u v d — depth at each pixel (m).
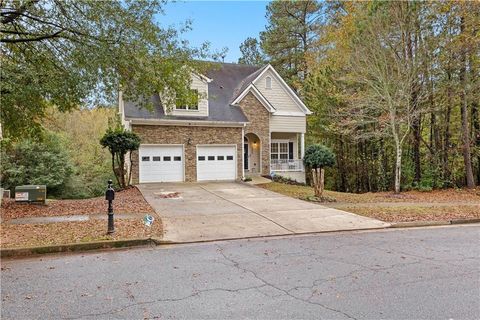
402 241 7.18
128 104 18.12
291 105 22.45
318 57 25.72
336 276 4.89
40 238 6.86
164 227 8.20
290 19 29.53
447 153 18.38
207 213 10.18
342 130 19.08
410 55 15.90
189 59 12.14
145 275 4.98
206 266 5.42
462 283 4.59
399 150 16.34
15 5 10.04
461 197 15.04
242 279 4.79
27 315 3.65
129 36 10.51
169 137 18.39
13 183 20.22
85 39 10.37
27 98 11.04
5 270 5.23
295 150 23.75
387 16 15.51
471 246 6.71
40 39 10.70
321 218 9.60
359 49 16.00
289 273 5.04
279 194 14.51
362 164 22.34
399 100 15.66
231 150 19.81
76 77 10.45
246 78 23.20
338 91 19.53
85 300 4.05
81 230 7.60
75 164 27.23
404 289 4.37
